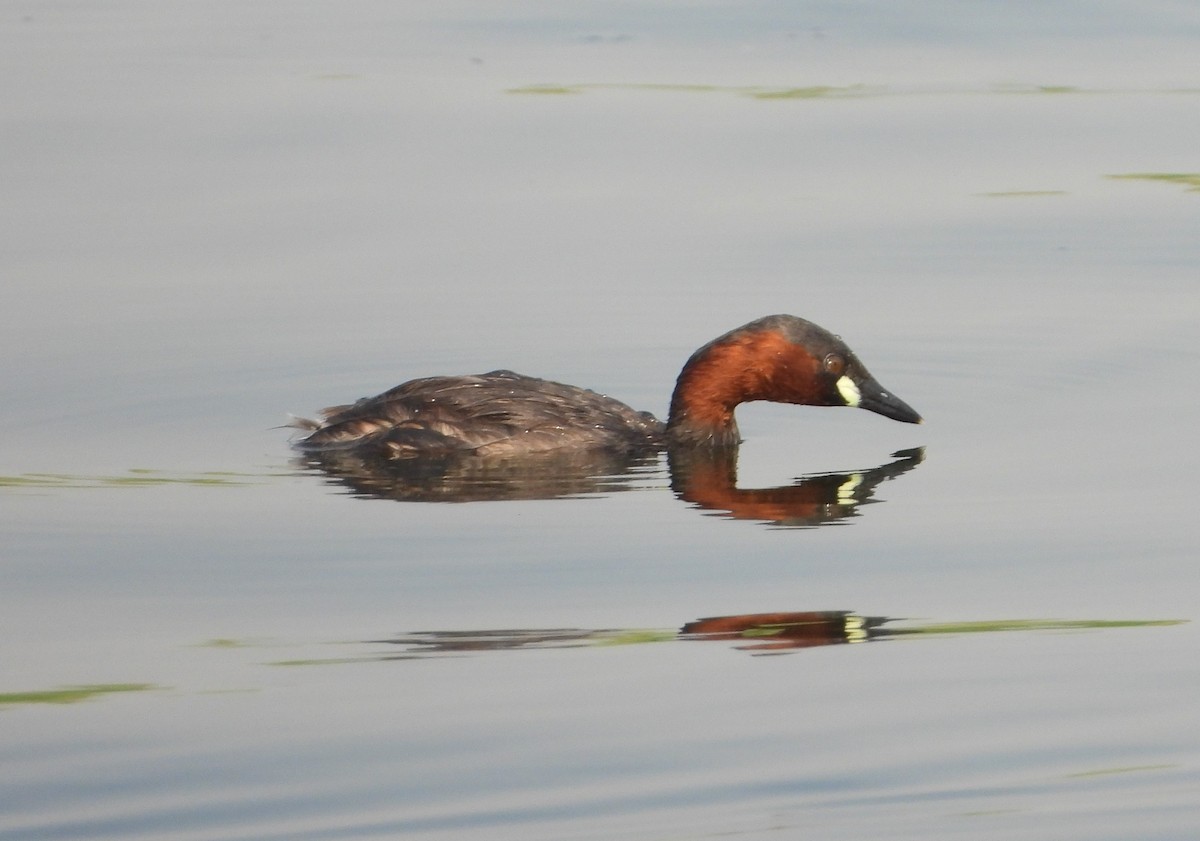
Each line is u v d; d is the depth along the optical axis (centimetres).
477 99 2786
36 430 1555
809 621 1113
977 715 970
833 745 932
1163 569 1198
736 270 2045
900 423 1602
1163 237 2141
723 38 3231
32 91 2827
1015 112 2712
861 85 2880
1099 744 930
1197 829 834
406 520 1322
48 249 2116
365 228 2202
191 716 970
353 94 2812
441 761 913
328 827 839
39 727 956
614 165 2462
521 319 1894
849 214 2250
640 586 1179
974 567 1211
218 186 2367
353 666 1041
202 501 1366
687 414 1546
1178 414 1569
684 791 879
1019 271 2031
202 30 3294
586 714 971
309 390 1681
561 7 3481
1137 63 3014
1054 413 1596
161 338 1817
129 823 843
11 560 1230
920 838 829
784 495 1388
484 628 1102
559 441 1513
